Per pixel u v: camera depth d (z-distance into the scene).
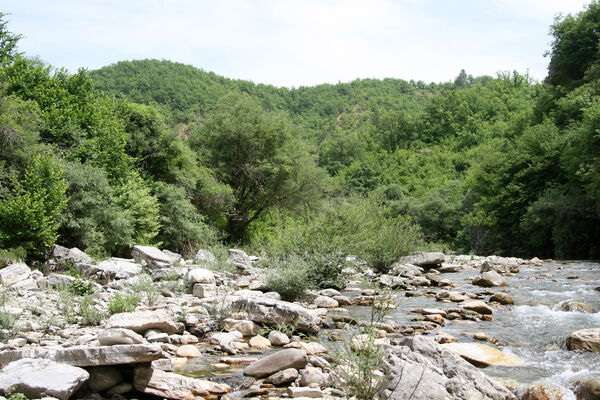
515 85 126.44
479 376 4.95
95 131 21.70
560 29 50.59
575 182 33.91
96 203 17.16
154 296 10.00
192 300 10.42
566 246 32.50
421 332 7.80
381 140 136.25
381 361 4.61
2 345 6.00
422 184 92.44
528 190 37.53
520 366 6.02
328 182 34.97
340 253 13.98
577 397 4.77
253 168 32.22
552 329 8.00
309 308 10.21
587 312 9.42
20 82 20.19
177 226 23.62
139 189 21.42
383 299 5.81
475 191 45.12
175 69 174.00
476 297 11.55
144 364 4.96
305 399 4.60
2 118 15.74
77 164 17.88
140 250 15.04
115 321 7.01
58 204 15.21
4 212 13.55
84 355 4.75
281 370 5.52
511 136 51.41
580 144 31.66
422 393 4.20
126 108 25.05
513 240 40.28
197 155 32.34
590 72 39.84
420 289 13.50
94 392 4.74
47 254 14.24
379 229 17.80
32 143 16.88
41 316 7.90
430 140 124.25
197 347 7.02
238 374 5.68
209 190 28.34
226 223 32.97
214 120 33.47
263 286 11.59
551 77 51.50
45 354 4.82
